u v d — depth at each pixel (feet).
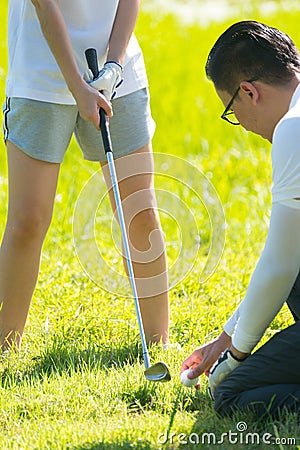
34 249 32.01
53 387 27.81
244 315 24.81
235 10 117.39
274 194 24.20
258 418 24.81
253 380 25.12
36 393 27.40
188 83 79.20
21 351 31.96
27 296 32.37
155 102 73.46
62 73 29.96
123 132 32.71
